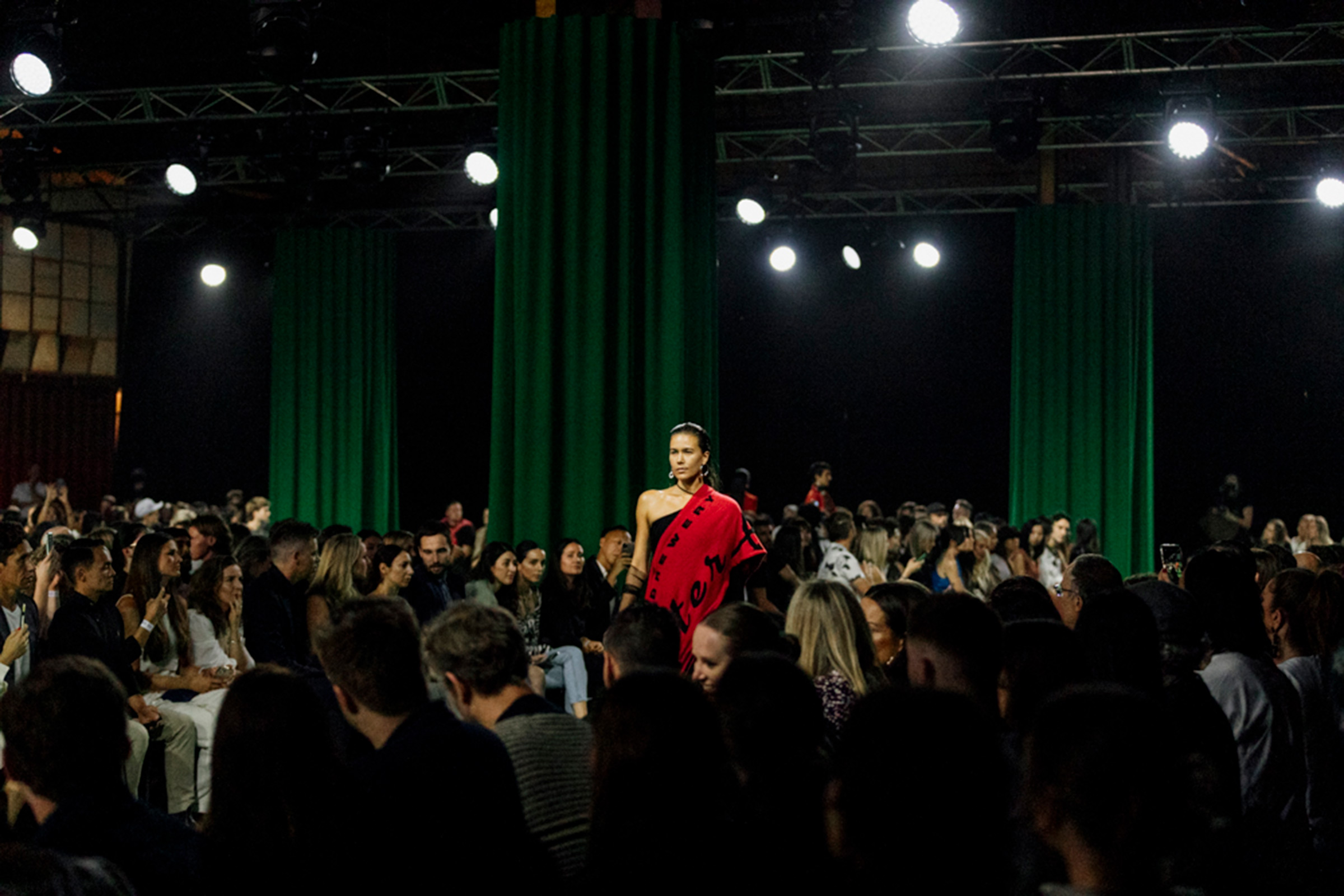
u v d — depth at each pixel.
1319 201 12.44
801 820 2.06
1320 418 15.61
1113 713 1.69
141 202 16.23
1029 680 2.80
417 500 18.27
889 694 1.77
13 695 2.26
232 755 2.28
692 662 4.92
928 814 1.66
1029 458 12.92
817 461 17.84
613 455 6.22
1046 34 10.50
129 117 12.45
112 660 5.86
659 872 1.94
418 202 15.20
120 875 1.71
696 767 2.01
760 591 6.30
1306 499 15.73
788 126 12.63
